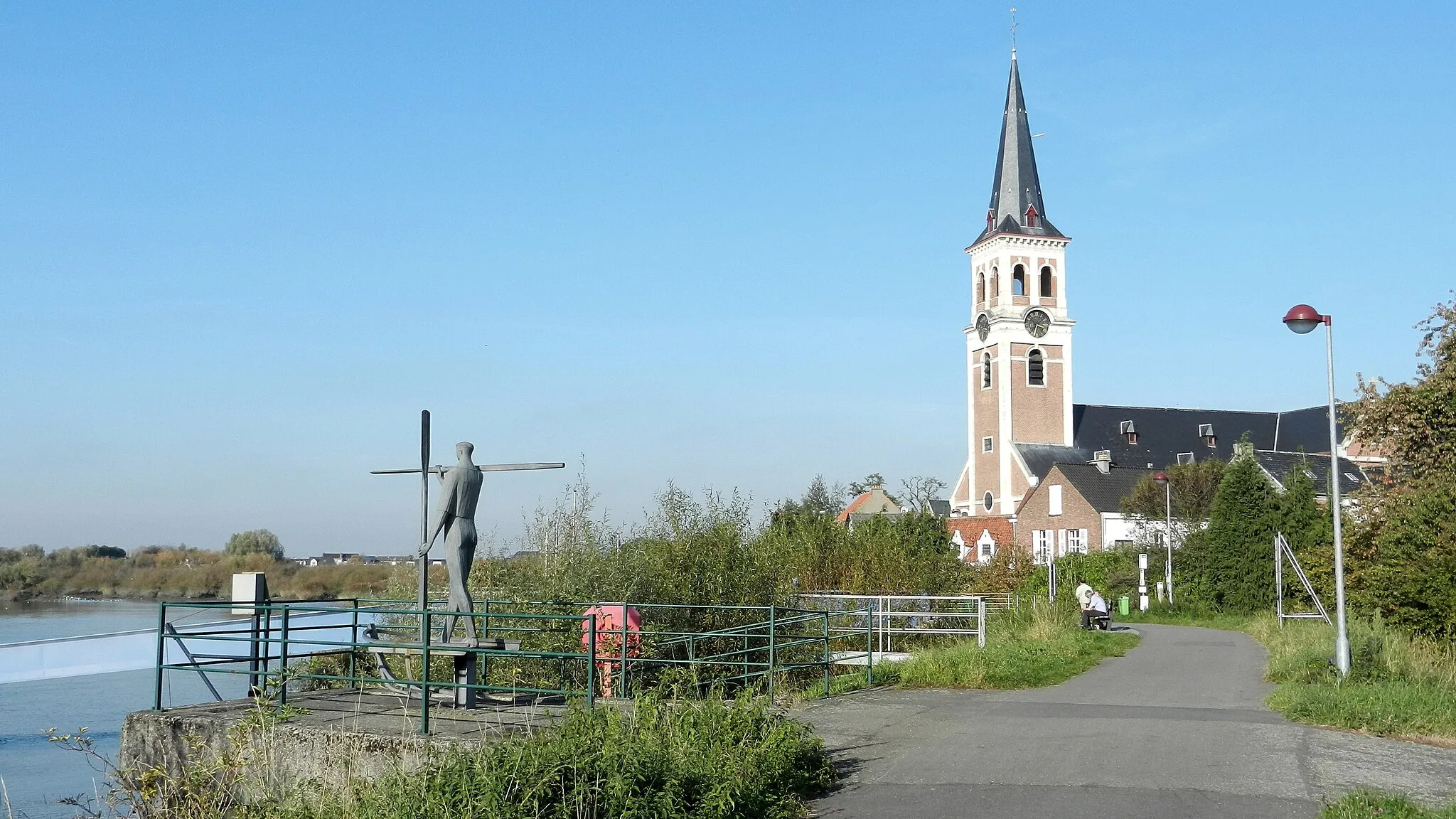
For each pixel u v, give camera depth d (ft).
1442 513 63.93
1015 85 327.26
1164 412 330.54
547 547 58.85
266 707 35.14
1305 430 323.98
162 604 40.01
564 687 47.16
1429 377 87.86
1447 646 58.13
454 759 26.02
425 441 40.93
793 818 28.35
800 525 92.84
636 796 24.73
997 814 28.58
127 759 37.60
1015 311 314.14
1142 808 29.14
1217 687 55.72
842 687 54.34
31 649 57.11
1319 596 101.19
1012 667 57.31
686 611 57.16
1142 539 198.39
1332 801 29.53
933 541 110.11
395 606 52.75
